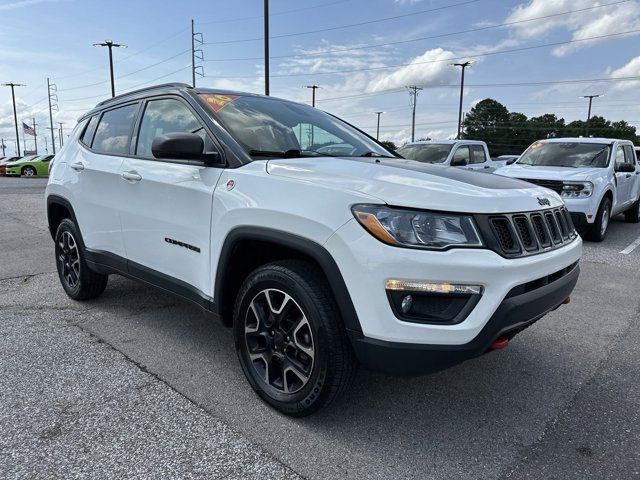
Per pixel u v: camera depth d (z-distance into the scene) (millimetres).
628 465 2350
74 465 2268
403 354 2248
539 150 9711
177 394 2936
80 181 4195
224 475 2232
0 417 2646
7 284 5277
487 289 2244
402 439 2537
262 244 2787
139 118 3812
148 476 2207
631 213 10938
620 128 82000
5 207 12391
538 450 2463
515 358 3557
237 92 3688
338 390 2486
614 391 3078
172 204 3223
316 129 3648
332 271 2342
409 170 2738
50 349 3545
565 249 2814
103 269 4062
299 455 2391
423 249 2211
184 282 3221
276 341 2701
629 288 5457
